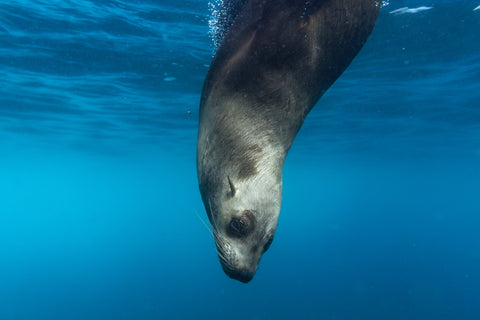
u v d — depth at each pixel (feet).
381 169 138.51
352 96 48.67
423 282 123.44
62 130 73.46
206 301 99.19
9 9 28.58
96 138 81.51
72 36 32.99
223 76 9.22
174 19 29.25
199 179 9.57
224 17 11.78
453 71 39.52
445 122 63.87
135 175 163.53
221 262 8.69
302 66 9.21
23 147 93.35
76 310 93.66
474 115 58.39
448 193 244.22
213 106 9.32
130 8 27.89
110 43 34.30
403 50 33.71
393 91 46.60
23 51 36.35
